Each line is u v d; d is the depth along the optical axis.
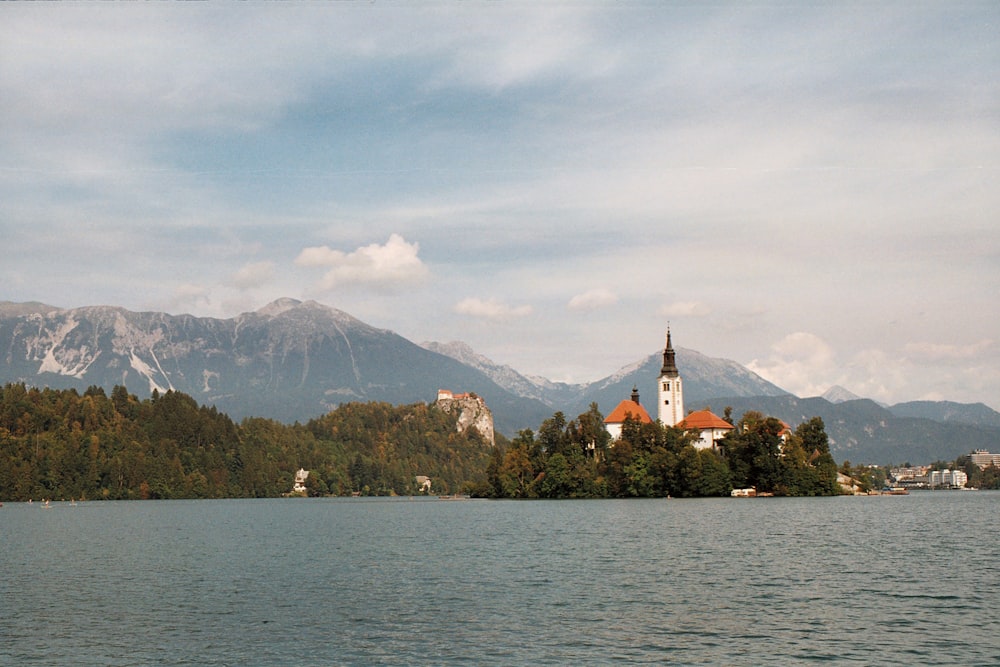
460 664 54.28
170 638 61.16
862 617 65.50
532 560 101.50
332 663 54.81
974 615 65.88
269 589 81.38
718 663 53.78
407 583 84.44
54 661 55.81
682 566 93.81
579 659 55.00
